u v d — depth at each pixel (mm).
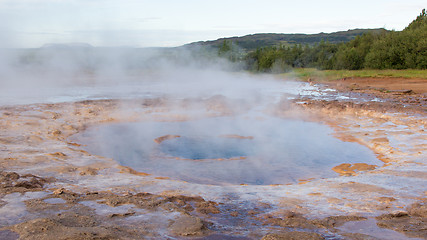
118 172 5246
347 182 4777
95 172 5113
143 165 5930
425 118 9664
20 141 6809
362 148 7109
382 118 9953
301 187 4641
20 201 3582
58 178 4691
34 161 5434
